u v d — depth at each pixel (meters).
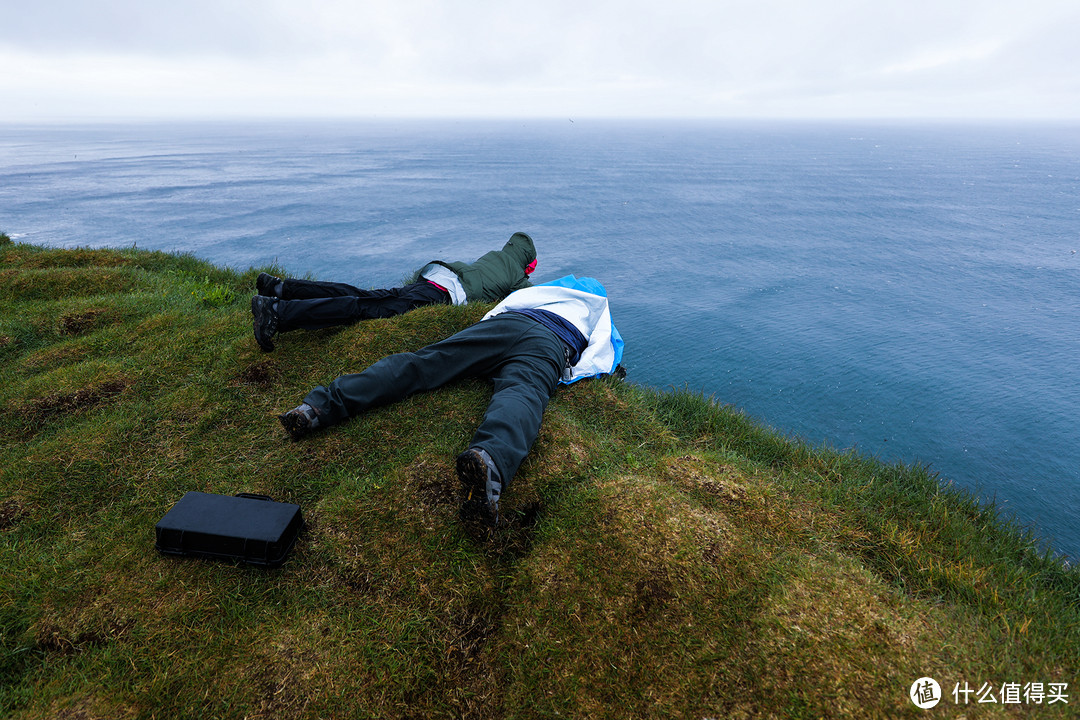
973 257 171.25
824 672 2.34
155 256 9.30
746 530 3.25
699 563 2.86
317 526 3.18
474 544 3.16
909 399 71.62
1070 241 194.25
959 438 62.22
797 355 89.50
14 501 3.32
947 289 135.25
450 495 3.36
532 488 3.48
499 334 4.19
